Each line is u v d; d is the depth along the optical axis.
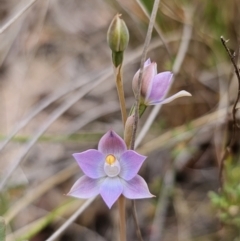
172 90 0.54
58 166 0.54
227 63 0.53
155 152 0.54
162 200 0.49
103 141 0.35
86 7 0.68
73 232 0.50
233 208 0.45
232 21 0.53
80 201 0.48
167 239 0.49
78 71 0.63
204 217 0.49
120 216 0.37
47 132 0.57
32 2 0.45
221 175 0.45
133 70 0.60
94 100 0.59
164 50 0.56
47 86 0.62
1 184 0.46
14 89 0.61
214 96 0.54
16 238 0.46
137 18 0.55
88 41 0.65
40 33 0.60
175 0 0.52
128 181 0.35
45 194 0.52
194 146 0.53
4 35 0.59
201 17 0.54
